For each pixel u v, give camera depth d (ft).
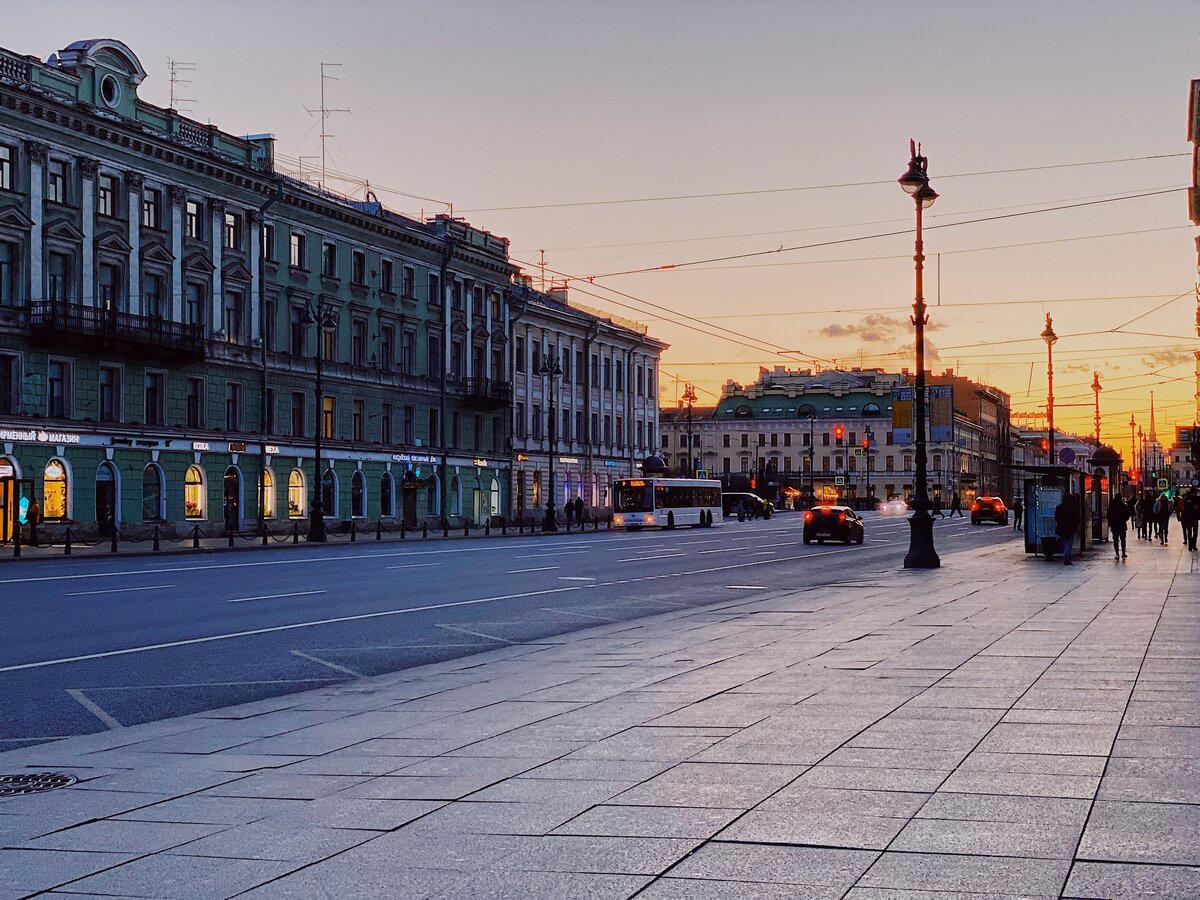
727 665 40.24
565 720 30.48
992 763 23.65
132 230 161.68
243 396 181.37
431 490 229.45
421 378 227.61
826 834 18.70
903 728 27.63
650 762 24.71
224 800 22.85
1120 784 21.67
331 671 44.45
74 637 53.98
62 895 16.87
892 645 44.55
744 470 522.88
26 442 145.38
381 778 24.36
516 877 17.02
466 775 24.27
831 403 521.24
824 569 106.93
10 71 144.46
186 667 45.29
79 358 154.10
